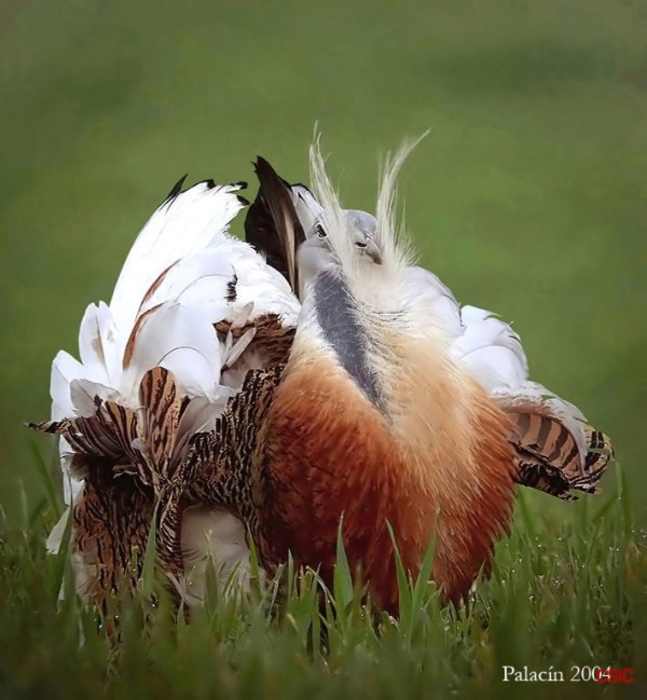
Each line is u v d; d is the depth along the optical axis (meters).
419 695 18.80
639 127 36.12
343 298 19.11
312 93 39.53
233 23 46.28
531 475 19.33
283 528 19.08
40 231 30.08
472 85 39.62
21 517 19.88
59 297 26.31
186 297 19.27
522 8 44.94
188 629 18.95
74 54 43.38
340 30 45.12
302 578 19.03
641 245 28.64
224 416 19.09
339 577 18.98
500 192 31.89
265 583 19.12
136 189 32.31
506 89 39.16
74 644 18.94
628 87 38.91
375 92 39.34
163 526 19.11
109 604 19.09
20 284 27.00
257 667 18.81
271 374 19.12
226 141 35.31
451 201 31.36
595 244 28.69
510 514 19.19
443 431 19.08
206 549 19.14
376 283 19.11
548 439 19.33
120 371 19.27
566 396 21.55
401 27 44.97
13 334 24.38
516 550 19.41
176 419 19.12
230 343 19.23
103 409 19.16
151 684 18.81
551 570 19.27
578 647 18.95
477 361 19.33
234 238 19.48
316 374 19.06
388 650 18.89
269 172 19.41
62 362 19.34
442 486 19.06
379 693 18.81
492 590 19.19
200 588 19.12
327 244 19.27
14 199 32.25
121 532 19.20
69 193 32.28
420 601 18.97
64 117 38.12
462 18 45.34
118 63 42.59
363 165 32.38
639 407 21.00
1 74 41.59
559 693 18.83
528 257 27.97
